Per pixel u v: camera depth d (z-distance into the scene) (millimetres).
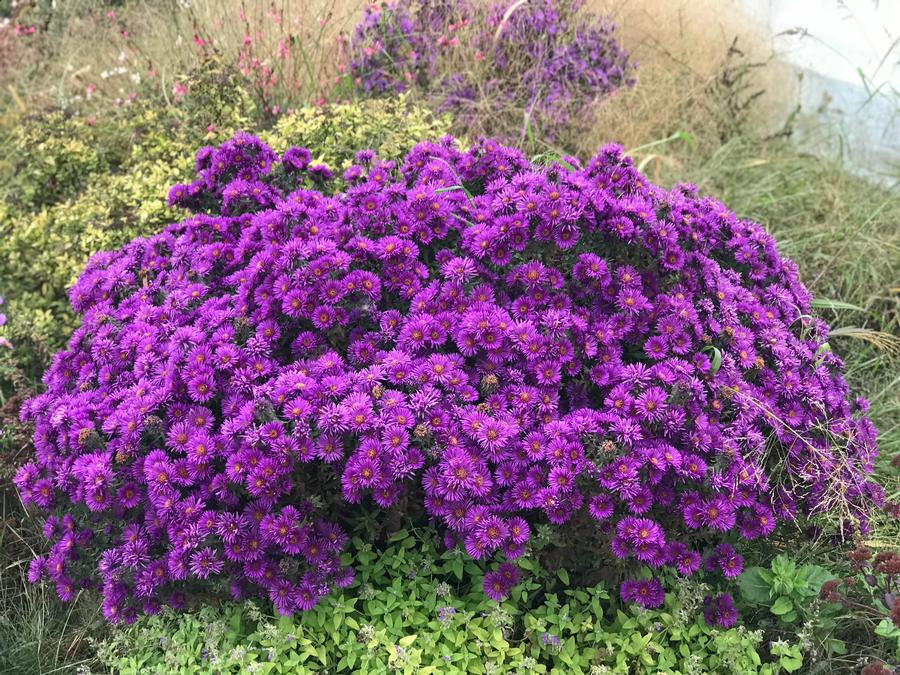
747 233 3080
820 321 3158
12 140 5078
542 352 2441
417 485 2445
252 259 2693
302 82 5004
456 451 2291
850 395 3725
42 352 3705
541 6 4965
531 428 2420
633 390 2496
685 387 2367
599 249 2703
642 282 2676
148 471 2346
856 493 2740
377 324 2641
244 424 2305
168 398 2469
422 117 4160
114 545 2504
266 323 2568
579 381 2549
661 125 5207
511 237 2578
